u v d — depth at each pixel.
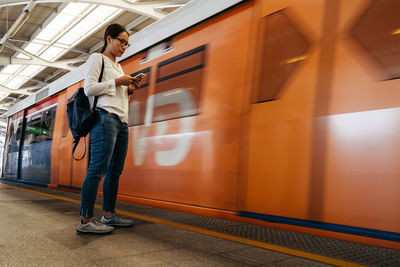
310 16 2.61
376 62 2.16
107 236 2.60
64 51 21.84
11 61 21.75
